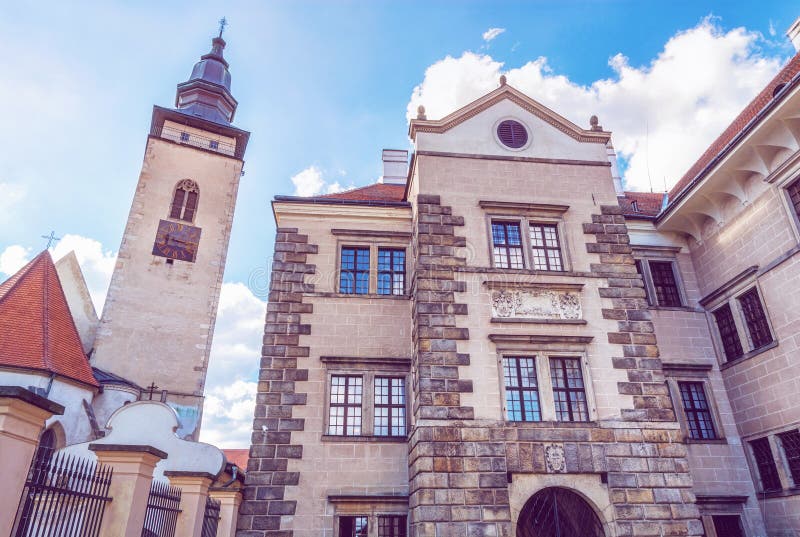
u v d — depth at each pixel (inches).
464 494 542.9
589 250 701.3
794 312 659.4
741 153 710.5
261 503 607.2
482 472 553.9
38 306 926.4
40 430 257.4
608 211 730.8
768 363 689.6
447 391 589.9
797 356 650.2
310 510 609.3
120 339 1152.8
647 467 578.2
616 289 676.1
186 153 1441.9
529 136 770.2
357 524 613.6
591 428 590.2
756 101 880.9
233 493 588.1
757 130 669.9
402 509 614.2
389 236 778.8
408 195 826.2
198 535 470.0
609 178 754.2
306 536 596.4
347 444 644.7
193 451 719.7
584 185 745.6
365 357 691.4
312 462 632.4
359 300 732.0
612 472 570.9
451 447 562.6
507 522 534.9
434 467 551.2
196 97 1724.9
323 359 682.8
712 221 809.5
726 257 780.6
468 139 755.4
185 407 1156.5
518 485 554.9
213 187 1435.8
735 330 757.3
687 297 818.8
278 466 626.2
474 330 627.8
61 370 855.1
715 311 795.4
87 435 856.9
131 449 353.4
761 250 719.1
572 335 638.5
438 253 669.3
